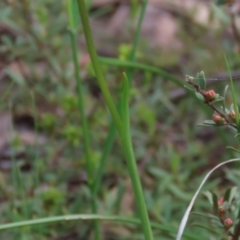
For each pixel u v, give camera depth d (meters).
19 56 1.14
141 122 1.09
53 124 1.05
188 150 1.06
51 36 1.14
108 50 1.36
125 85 0.69
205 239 0.83
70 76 1.13
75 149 1.04
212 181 1.01
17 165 0.91
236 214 0.75
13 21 1.13
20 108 1.15
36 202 0.93
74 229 0.95
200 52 1.25
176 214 0.94
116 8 1.50
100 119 1.07
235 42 1.28
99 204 0.95
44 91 1.12
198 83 0.70
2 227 0.77
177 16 1.45
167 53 1.33
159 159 1.05
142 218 0.70
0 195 0.99
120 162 1.05
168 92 1.21
